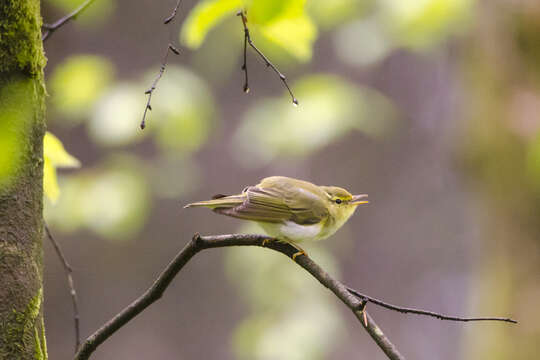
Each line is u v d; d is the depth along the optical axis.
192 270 17.62
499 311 11.09
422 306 16.61
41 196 3.71
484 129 11.16
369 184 16.58
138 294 17.20
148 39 16.08
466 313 16.12
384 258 16.67
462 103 12.25
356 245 16.69
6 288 3.54
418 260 16.66
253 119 12.50
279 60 13.06
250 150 13.71
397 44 12.27
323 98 11.70
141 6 15.85
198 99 12.26
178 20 16.08
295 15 3.60
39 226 3.70
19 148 3.53
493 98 10.98
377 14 12.36
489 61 11.09
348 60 13.25
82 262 16.77
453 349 16.33
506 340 10.92
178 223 16.97
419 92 16.09
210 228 17.12
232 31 13.30
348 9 12.10
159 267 17.11
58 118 15.24
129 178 13.06
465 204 16.23
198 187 16.69
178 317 17.59
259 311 13.17
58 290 16.69
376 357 16.42
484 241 11.65
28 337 3.62
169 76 12.22
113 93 11.77
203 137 12.81
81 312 16.88
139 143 15.50
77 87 11.84
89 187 12.64
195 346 17.59
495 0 10.88
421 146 16.33
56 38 15.53
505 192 10.98
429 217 16.58
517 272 10.91
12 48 3.50
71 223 12.52
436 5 10.50
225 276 17.59
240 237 4.68
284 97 13.37
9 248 3.53
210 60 15.12
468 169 11.73
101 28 15.81
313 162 16.39
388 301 16.69
